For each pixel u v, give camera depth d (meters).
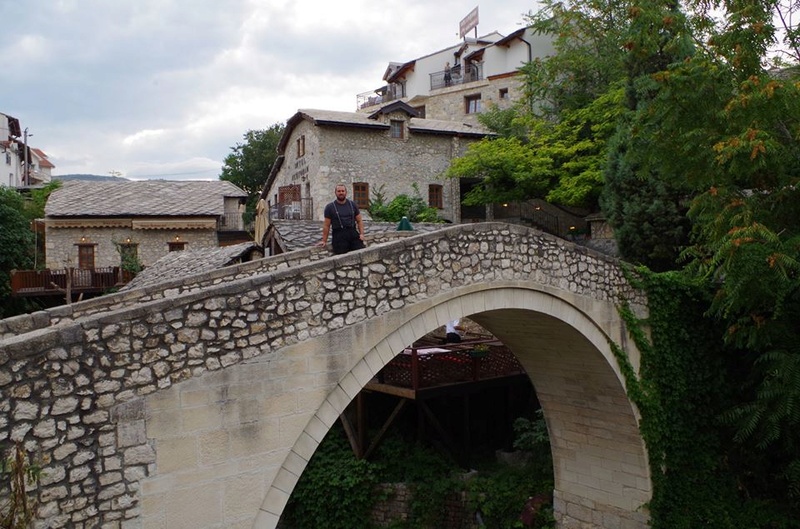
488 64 33.00
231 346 6.12
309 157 23.77
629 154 9.23
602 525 11.30
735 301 8.57
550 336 10.38
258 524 6.22
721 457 10.90
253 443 6.21
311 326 6.69
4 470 4.86
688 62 8.28
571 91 21.78
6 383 4.96
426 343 13.96
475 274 8.30
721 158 7.44
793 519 10.12
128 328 5.57
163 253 24.91
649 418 10.42
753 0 8.12
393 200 23.17
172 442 5.74
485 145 21.42
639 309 10.55
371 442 13.06
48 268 23.34
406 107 24.17
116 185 26.89
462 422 14.34
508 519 12.12
